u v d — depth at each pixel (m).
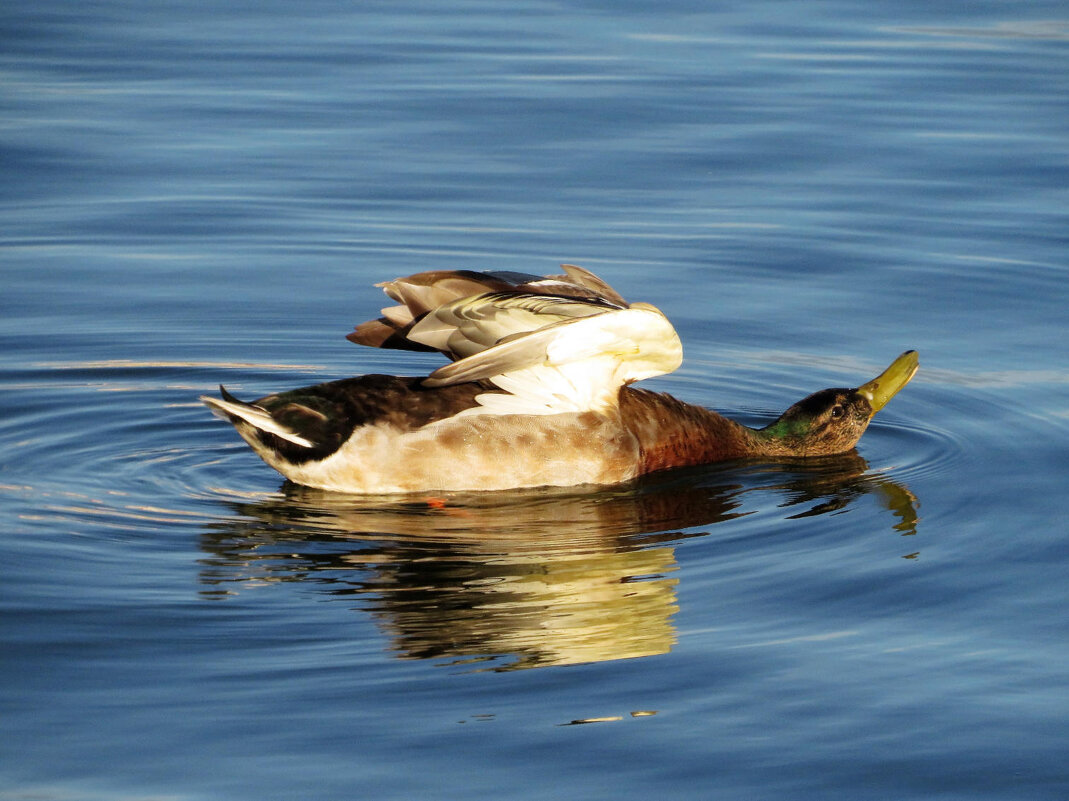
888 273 17.08
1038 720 8.36
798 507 11.94
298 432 11.67
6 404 13.88
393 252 17.55
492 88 22.31
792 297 16.58
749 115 21.38
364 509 11.73
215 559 10.63
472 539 11.11
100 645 9.20
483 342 11.06
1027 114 21.41
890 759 7.98
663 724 8.31
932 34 25.22
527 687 8.70
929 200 18.78
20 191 18.77
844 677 8.84
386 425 11.84
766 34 25.08
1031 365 14.86
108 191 18.89
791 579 10.34
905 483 12.46
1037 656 9.12
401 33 24.92
